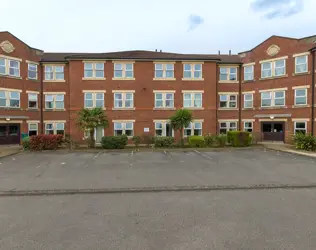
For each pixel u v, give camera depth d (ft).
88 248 12.64
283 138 69.31
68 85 74.18
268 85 72.13
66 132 73.82
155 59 72.08
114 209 18.35
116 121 71.20
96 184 25.67
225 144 61.98
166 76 73.10
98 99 70.90
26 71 70.49
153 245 12.91
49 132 73.82
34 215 17.19
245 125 77.15
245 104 77.20
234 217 16.62
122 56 72.79
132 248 12.62
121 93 71.72
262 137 69.41
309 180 27.14
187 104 73.51
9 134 67.72
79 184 25.66
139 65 72.13
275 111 70.59
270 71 71.92
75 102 70.03
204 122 73.61
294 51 67.00
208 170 32.99
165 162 39.42
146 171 32.42
